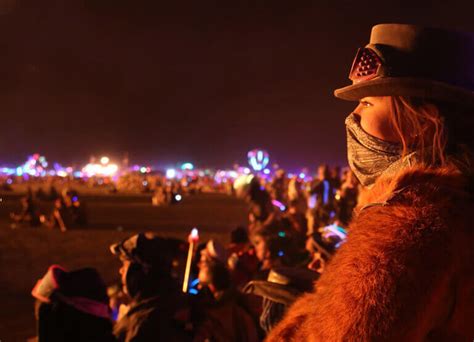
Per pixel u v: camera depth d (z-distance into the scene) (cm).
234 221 2194
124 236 1709
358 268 88
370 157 109
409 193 94
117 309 418
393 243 87
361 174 112
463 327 90
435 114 103
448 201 91
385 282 85
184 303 313
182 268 711
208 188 6284
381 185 104
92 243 1557
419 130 104
